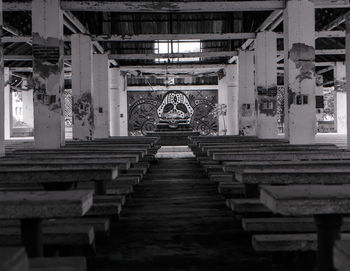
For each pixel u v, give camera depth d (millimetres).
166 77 24375
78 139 12820
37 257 2344
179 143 19125
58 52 9609
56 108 9602
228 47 19234
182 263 3242
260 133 12898
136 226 4379
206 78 26156
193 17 15898
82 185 5785
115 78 19594
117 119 19719
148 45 19000
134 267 3162
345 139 14445
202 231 4160
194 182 7586
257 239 2814
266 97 12891
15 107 28250
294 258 3008
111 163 3924
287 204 2014
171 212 5051
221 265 3193
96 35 13219
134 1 10289
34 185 6141
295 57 9992
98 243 3779
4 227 3127
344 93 20453
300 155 4977
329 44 17250
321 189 2252
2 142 7410
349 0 9922
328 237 2197
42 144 9570
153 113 26438
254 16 14016
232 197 4992
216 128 26172
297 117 10016
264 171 3242
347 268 1378
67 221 3234
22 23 13844
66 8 9859
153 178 8148
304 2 9969
